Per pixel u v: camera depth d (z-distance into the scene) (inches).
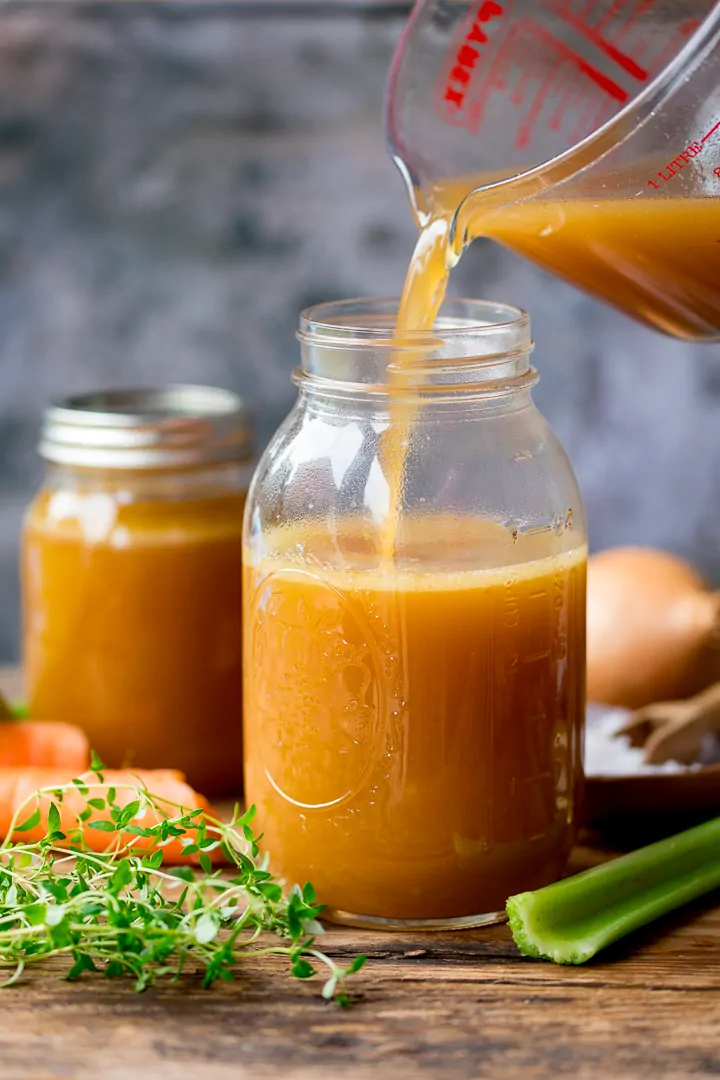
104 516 33.9
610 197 29.2
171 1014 27.8
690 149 28.9
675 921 30.0
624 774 32.2
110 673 34.0
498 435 29.4
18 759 33.6
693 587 36.1
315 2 42.8
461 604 28.9
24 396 45.1
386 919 29.7
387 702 29.0
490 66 31.5
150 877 31.4
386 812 29.2
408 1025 27.5
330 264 44.2
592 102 31.8
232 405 35.4
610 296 31.3
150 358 44.9
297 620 29.3
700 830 30.4
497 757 29.3
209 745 34.3
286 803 29.7
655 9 31.2
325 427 29.6
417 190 31.1
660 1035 27.4
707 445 44.6
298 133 43.6
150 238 44.2
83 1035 27.4
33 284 44.5
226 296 44.5
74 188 44.0
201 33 43.1
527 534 29.2
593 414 44.8
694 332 31.7
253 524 30.2
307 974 27.9
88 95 43.5
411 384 29.0
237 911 30.3
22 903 29.0
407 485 29.0
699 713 33.2
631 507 45.3
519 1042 27.2
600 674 35.7
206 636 34.1
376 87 43.2
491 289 44.1
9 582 46.4
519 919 28.8
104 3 43.0
